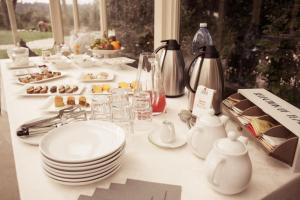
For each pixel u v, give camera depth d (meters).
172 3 1.77
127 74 1.81
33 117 1.08
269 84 1.22
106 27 2.82
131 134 0.93
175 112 1.14
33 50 3.67
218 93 1.03
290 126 0.76
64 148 0.74
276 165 0.76
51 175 0.65
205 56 1.03
